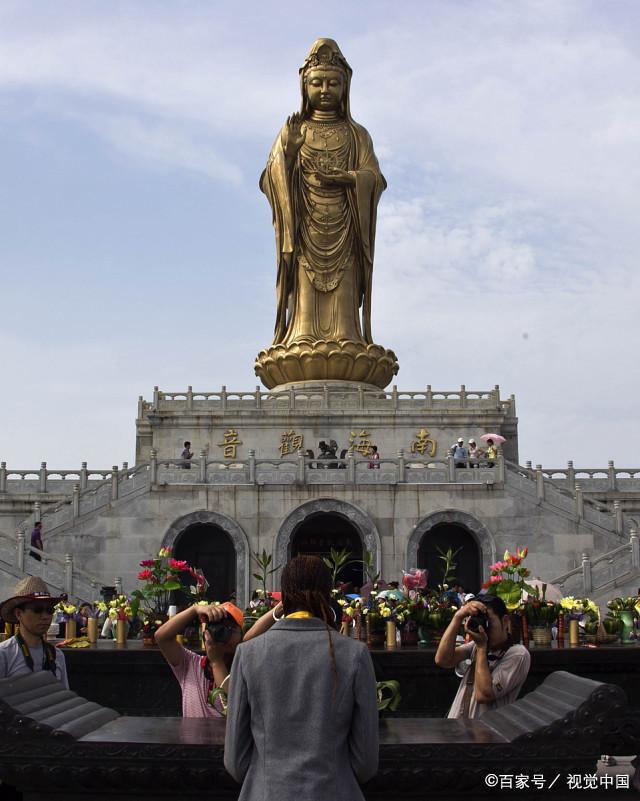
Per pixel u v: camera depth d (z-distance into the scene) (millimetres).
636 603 16484
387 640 15453
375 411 49562
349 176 53562
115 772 6574
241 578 37844
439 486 38625
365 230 54000
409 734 6949
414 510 38562
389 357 53344
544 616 15406
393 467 40312
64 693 7621
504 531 38250
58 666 9523
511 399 52375
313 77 54625
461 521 38375
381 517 38531
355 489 38688
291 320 54281
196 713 8922
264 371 53656
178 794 6680
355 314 54000
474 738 6785
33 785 6668
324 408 49906
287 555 38188
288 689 5902
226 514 38344
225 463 39156
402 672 13469
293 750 5805
